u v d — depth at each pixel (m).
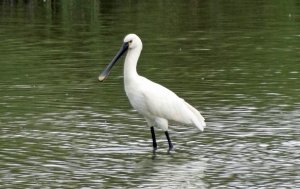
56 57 23.27
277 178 12.72
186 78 20.30
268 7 33.53
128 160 13.86
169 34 27.00
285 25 28.56
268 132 15.30
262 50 23.97
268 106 17.30
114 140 15.05
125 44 15.01
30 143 14.78
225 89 19.03
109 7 34.31
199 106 17.41
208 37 26.34
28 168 13.34
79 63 22.39
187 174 13.04
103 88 19.39
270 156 13.88
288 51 23.72
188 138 15.21
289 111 16.83
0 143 14.77
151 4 35.28
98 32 27.62
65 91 19.03
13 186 12.38
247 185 12.41
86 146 14.62
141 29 28.14
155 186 12.44
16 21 30.39
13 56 23.44
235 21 29.80
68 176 12.94
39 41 25.91
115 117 16.64
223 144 14.66
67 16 31.72
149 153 14.30
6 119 16.48
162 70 21.30
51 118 16.53
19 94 18.73
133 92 14.81
